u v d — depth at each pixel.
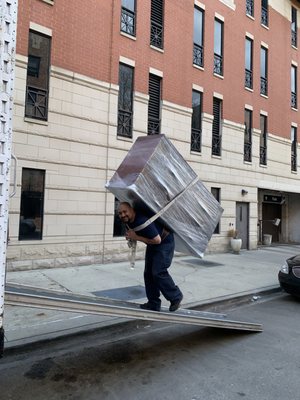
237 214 15.70
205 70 14.10
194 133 13.77
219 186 14.57
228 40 15.28
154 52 12.20
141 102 11.71
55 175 9.59
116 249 10.77
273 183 17.58
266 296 8.13
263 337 5.34
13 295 3.22
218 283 8.62
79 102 10.12
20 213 9.04
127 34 11.36
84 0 10.27
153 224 4.37
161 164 4.54
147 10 11.98
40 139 9.33
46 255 9.39
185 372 4.13
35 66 9.38
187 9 13.41
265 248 16.97
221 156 14.78
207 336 5.33
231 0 15.39
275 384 3.88
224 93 14.98
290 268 7.82
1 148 2.84
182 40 13.17
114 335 5.29
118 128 11.16
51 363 4.30
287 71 18.97
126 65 11.47
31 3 9.21
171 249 4.69
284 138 18.50
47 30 9.48
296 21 19.86
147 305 4.71
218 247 14.32
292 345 5.03
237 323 5.20
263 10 17.66
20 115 8.96
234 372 4.15
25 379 3.90
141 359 4.47
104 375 4.02
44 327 5.15
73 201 9.93
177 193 4.66
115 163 10.84
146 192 4.25
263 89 17.47
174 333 5.45
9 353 4.46
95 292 7.18
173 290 4.66
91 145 10.34
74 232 9.94
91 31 10.43
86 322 5.39
